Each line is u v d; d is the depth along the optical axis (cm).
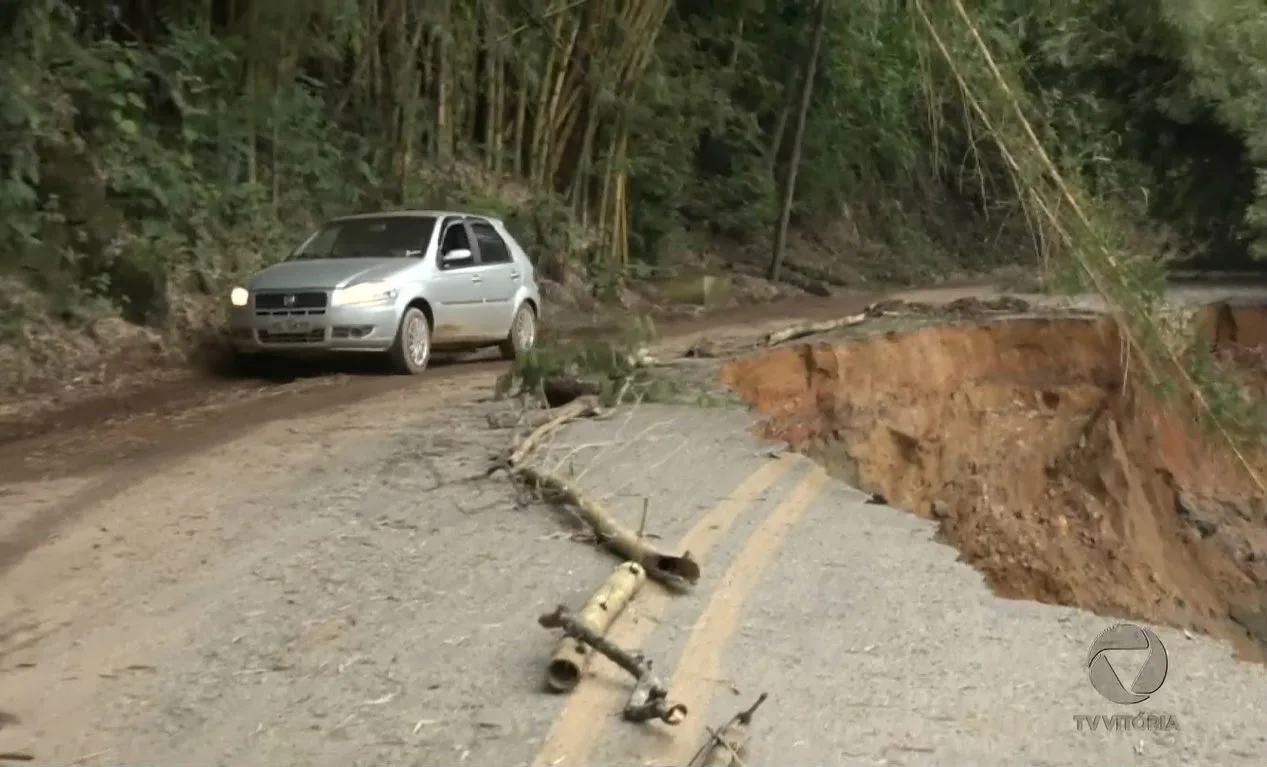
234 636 585
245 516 770
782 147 3030
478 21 2070
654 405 1105
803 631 605
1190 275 2462
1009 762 483
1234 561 1612
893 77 2792
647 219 2567
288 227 1697
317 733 489
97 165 1455
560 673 521
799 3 2914
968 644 601
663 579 659
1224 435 1220
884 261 3262
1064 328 1722
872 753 483
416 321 1366
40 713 510
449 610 613
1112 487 1573
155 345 1393
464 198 1978
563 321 1986
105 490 839
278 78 1695
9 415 1117
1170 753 501
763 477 877
